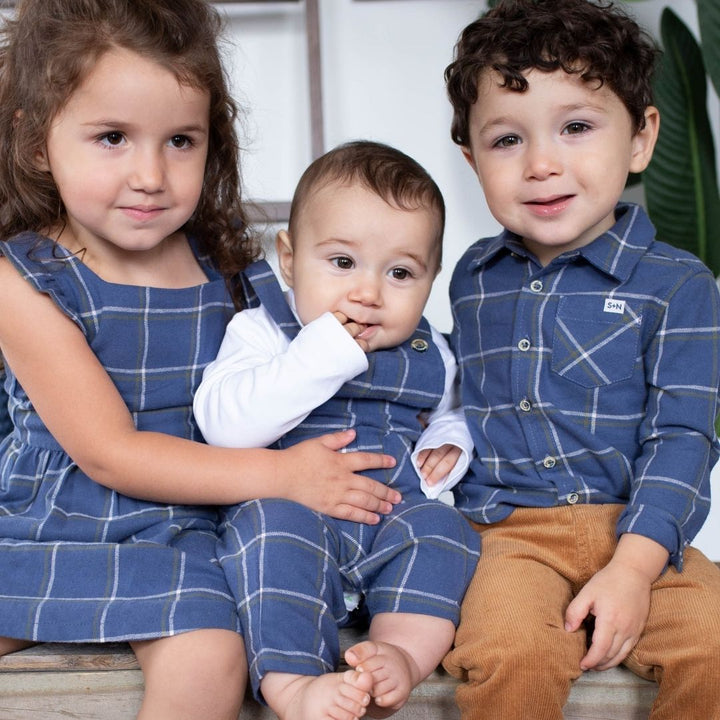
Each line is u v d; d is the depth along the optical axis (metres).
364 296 1.22
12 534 1.17
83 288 1.21
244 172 2.26
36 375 1.17
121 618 1.07
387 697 1.00
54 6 1.16
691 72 2.07
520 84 1.19
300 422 1.24
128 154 1.15
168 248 1.31
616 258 1.25
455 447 1.31
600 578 1.11
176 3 1.19
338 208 1.22
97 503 1.19
